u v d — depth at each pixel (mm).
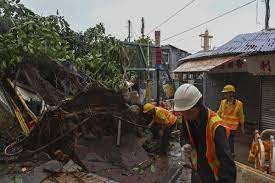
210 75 15219
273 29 13789
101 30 13820
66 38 12648
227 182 2771
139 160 7211
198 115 3021
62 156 6773
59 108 7055
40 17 11227
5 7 10164
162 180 6160
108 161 6898
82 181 5824
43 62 9148
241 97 12898
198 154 3133
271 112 11180
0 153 6793
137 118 8172
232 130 7805
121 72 13258
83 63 10984
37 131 7020
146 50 14453
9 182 5578
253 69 11023
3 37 8609
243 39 13289
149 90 12719
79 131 7250
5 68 8492
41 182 5688
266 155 6559
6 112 7414
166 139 7938
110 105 7668
